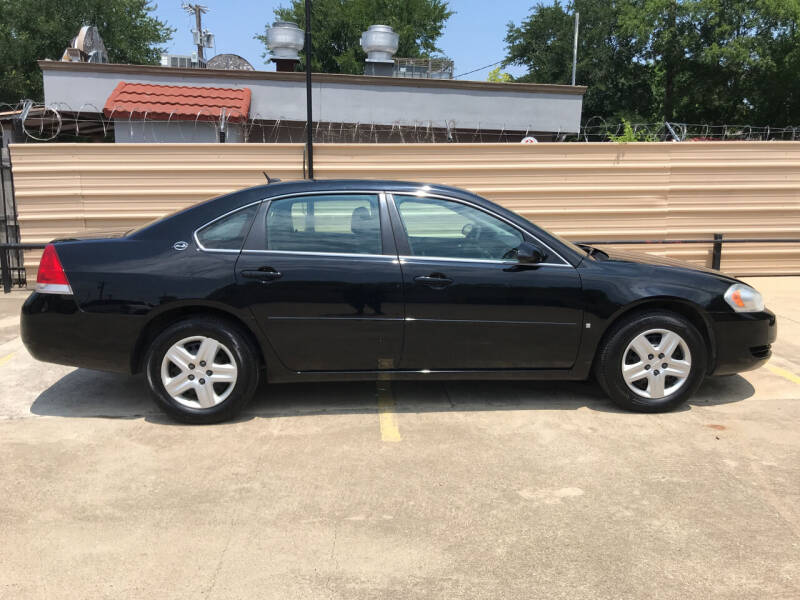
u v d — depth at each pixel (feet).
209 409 13.67
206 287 13.24
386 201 14.01
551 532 9.78
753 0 106.83
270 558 9.14
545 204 29.19
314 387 16.28
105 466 11.89
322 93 42.16
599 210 29.37
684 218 29.78
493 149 28.63
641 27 111.14
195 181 27.78
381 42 52.34
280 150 27.81
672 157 29.30
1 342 20.06
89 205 27.45
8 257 27.14
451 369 14.11
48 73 39.78
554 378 14.39
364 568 8.93
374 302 13.56
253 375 13.73
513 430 13.57
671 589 8.48
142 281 13.25
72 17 101.76
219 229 13.71
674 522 10.06
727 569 8.89
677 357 14.47
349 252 13.73
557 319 13.93
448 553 9.27
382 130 43.88
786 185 29.76
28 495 10.82
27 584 8.54
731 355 14.47
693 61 113.50
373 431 13.52
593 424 13.89
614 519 10.14
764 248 30.25
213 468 11.82
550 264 13.98
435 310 13.67
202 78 41.04
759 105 117.50
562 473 11.65
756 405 15.05
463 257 13.92
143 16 112.47
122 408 14.82
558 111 44.29
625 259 15.14
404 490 11.04
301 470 11.75
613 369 14.24
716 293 14.20
